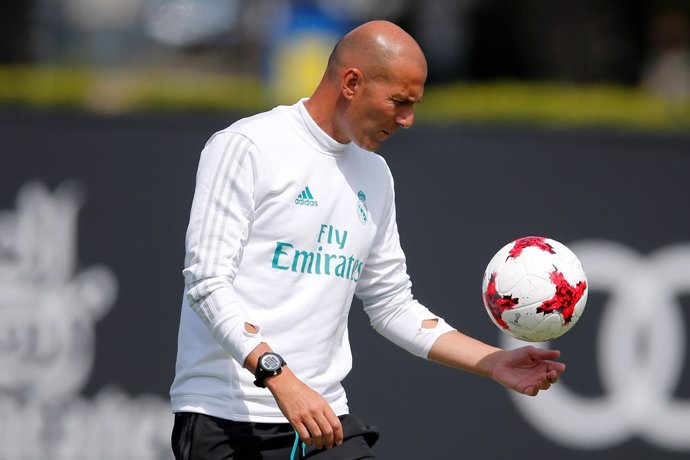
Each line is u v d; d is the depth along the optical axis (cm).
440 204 2422
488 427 2419
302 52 3453
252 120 1359
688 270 2467
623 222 2458
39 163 2422
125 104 2750
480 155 2433
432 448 2406
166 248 2408
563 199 2445
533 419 2428
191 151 2420
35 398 2416
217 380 1349
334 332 1386
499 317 1377
